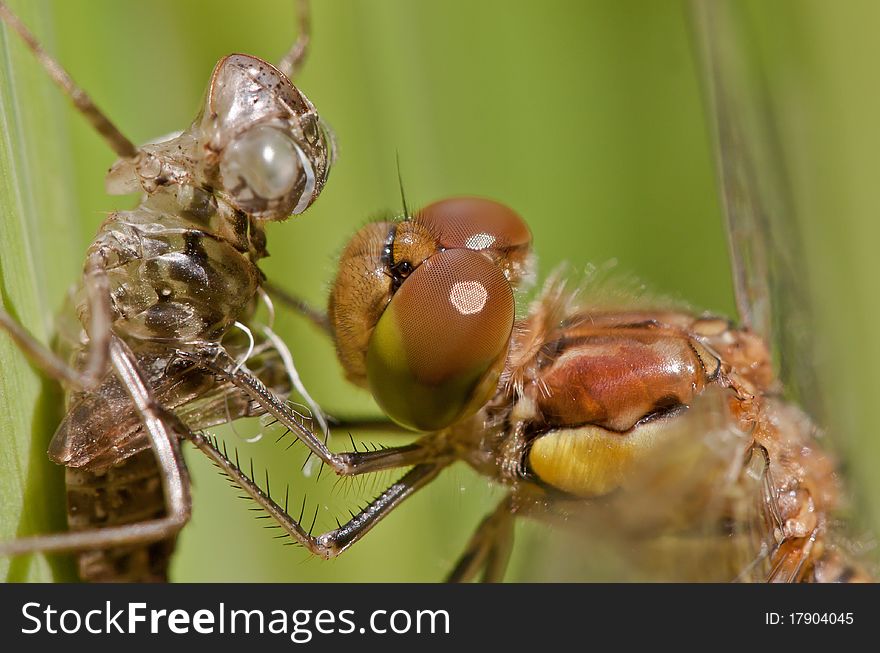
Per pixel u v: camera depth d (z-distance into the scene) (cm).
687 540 5
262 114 5
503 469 5
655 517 5
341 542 5
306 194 5
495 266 5
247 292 5
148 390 5
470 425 5
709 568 5
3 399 5
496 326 5
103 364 5
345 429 5
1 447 5
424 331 5
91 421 5
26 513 5
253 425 5
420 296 5
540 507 5
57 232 5
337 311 5
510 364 5
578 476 5
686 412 5
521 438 5
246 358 5
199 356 5
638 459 5
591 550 5
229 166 5
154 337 5
